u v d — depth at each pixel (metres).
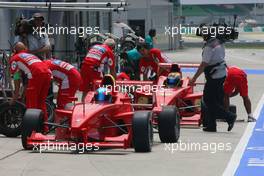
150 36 58.00
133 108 28.50
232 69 32.75
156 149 24.41
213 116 29.72
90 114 23.09
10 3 37.44
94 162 21.62
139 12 120.94
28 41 30.55
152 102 29.91
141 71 39.91
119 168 20.64
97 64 32.84
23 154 23.17
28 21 30.53
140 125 23.30
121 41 58.00
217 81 29.27
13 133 27.59
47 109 28.95
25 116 23.88
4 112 27.64
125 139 23.47
